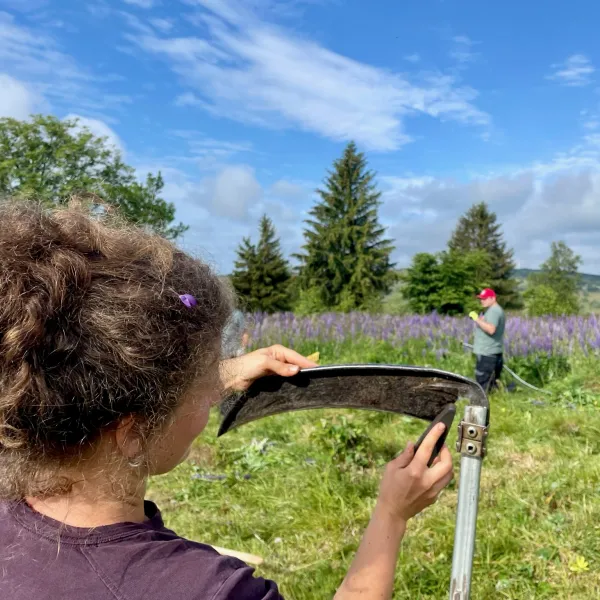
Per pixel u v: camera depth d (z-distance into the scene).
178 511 4.62
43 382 0.68
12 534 0.77
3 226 0.75
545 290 24.17
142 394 0.73
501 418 6.33
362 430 5.80
